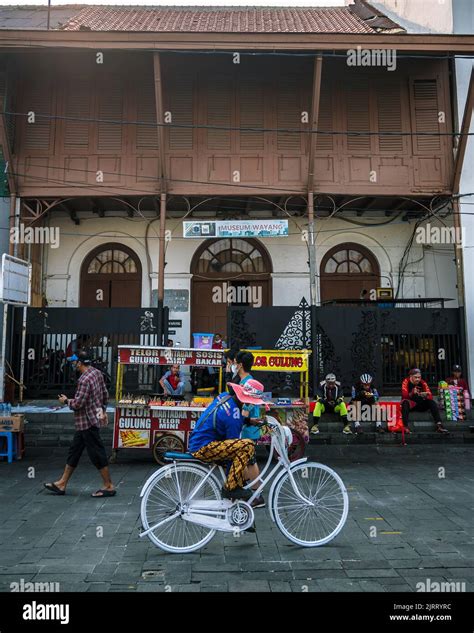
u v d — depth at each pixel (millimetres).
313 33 9766
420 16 12898
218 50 9812
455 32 11367
